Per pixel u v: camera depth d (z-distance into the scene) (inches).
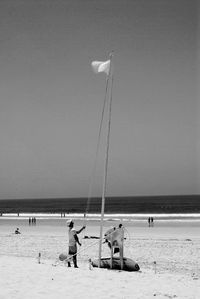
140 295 380.5
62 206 6112.2
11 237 1421.0
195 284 457.1
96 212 4148.6
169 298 374.6
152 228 1835.6
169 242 1163.3
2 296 357.7
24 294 366.3
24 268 486.6
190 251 963.3
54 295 366.0
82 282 421.4
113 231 592.7
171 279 487.8
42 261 609.6
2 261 548.4
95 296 367.9
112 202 7081.7
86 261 724.7
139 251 976.9
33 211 4928.6
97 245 1044.5
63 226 2084.2
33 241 1238.3
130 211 4183.1
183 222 2187.5
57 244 1131.9
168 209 4375.0
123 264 587.5
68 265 578.2
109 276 464.4
